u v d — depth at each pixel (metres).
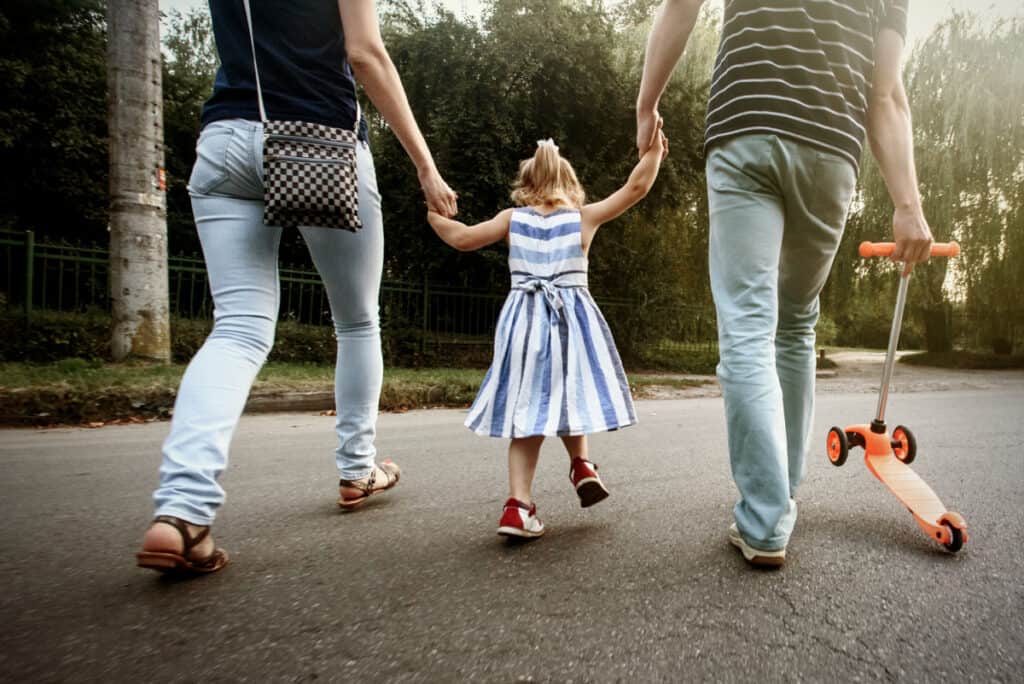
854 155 1.68
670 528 1.97
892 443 2.21
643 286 12.12
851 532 1.94
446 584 1.49
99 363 5.89
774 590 1.47
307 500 2.30
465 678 1.08
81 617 1.28
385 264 11.11
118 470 2.79
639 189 1.99
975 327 16.20
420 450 3.37
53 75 11.91
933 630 1.29
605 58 11.07
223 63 1.69
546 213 2.11
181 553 1.41
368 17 1.67
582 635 1.24
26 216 12.60
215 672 1.08
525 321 1.97
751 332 1.66
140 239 6.05
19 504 2.20
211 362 1.57
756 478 1.63
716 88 1.77
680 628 1.28
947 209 14.59
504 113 10.33
